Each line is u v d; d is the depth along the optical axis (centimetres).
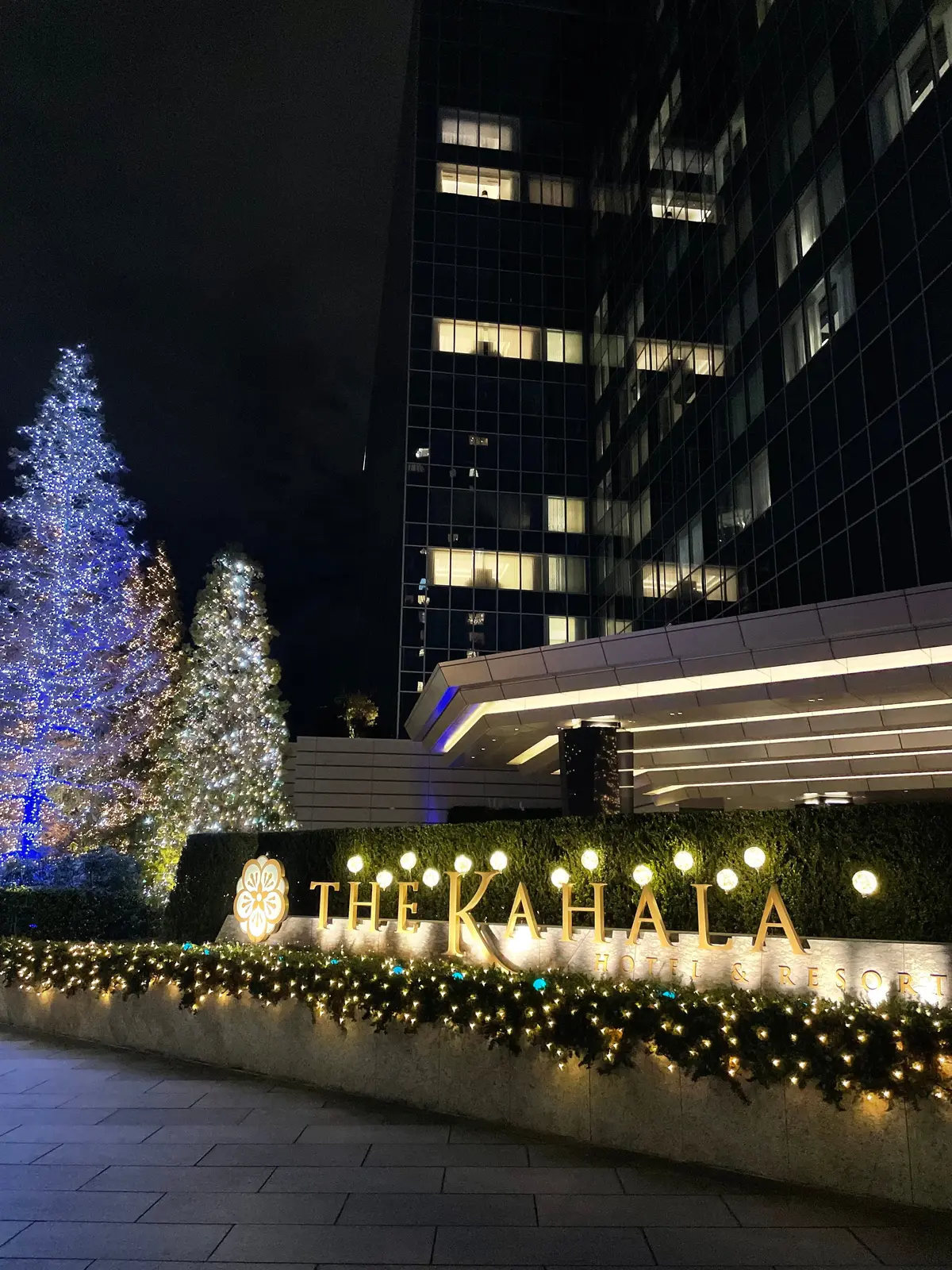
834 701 1784
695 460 3669
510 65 5372
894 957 767
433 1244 606
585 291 5125
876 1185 684
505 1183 720
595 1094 827
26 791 2686
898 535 2320
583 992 845
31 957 1448
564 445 4875
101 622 2870
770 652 1622
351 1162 773
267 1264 575
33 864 2131
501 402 4866
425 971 988
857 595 2486
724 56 3681
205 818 2973
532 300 5050
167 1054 1204
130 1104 962
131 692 3058
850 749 2209
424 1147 813
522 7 5478
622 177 4800
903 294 2372
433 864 1225
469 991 916
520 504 4744
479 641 4503
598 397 4875
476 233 5081
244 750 3064
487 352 4922
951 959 739
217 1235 620
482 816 3144
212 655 3150
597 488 4784
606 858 1020
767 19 3300
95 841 2972
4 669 2723
